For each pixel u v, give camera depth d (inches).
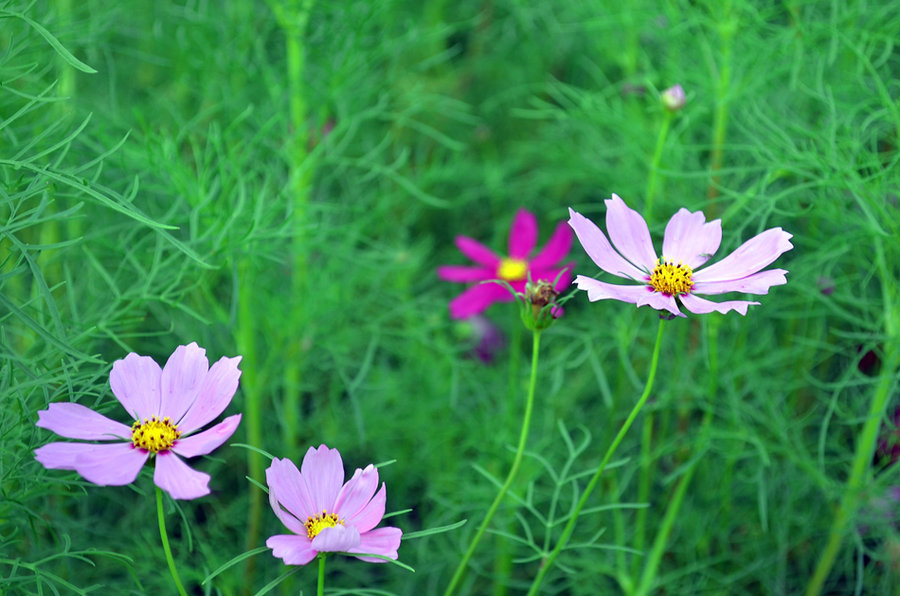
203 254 36.8
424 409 45.8
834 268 42.4
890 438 39.9
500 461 41.3
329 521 28.3
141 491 30.8
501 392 45.3
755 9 41.1
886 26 40.9
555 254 42.2
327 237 44.4
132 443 27.8
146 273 35.3
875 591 41.2
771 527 41.7
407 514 46.2
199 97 48.5
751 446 41.8
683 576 41.5
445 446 46.3
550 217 54.4
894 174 37.6
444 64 61.7
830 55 38.6
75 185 28.1
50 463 27.0
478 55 61.9
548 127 57.0
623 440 44.0
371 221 46.7
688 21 42.0
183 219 37.3
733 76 41.6
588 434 34.1
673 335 42.4
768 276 29.8
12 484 31.7
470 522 40.9
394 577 41.9
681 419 41.5
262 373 40.6
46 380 29.9
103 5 41.6
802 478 40.9
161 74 52.1
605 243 30.6
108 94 48.0
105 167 37.1
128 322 34.3
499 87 62.7
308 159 39.9
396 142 53.0
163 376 28.4
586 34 56.2
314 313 41.5
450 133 60.5
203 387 28.4
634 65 51.2
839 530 39.2
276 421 43.3
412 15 60.5
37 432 30.5
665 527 39.0
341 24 40.7
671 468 42.8
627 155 46.8
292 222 39.3
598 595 40.7
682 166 44.5
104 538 38.1
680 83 43.8
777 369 44.0
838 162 36.7
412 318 47.1
